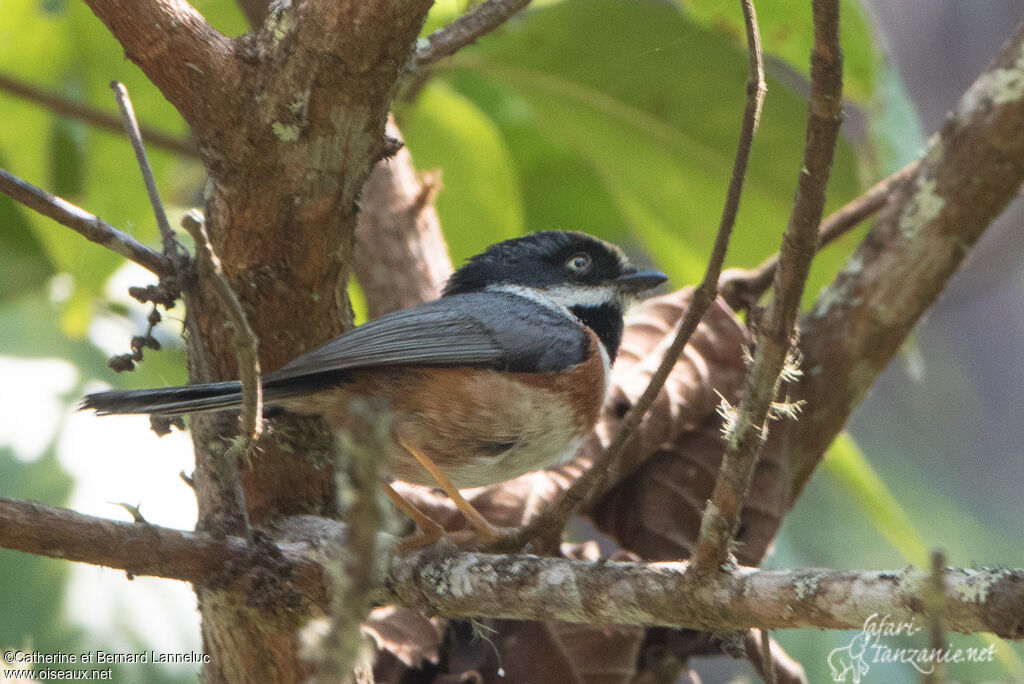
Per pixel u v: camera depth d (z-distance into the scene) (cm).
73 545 613
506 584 651
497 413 800
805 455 956
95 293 1127
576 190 1376
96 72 1179
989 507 1959
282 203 673
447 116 1162
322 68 628
